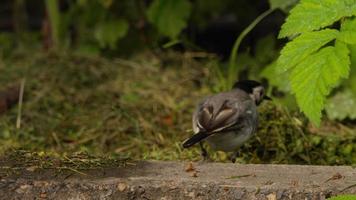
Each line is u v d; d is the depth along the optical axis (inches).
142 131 478.0
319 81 313.6
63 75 570.9
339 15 320.5
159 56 597.9
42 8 730.8
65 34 631.2
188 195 326.3
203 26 613.9
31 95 536.7
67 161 351.3
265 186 324.2
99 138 474.0
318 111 312.0
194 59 587.8
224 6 609.3
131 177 334.6
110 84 560.1
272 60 531.2
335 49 316.5
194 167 349.4
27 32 674.8
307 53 315.9
